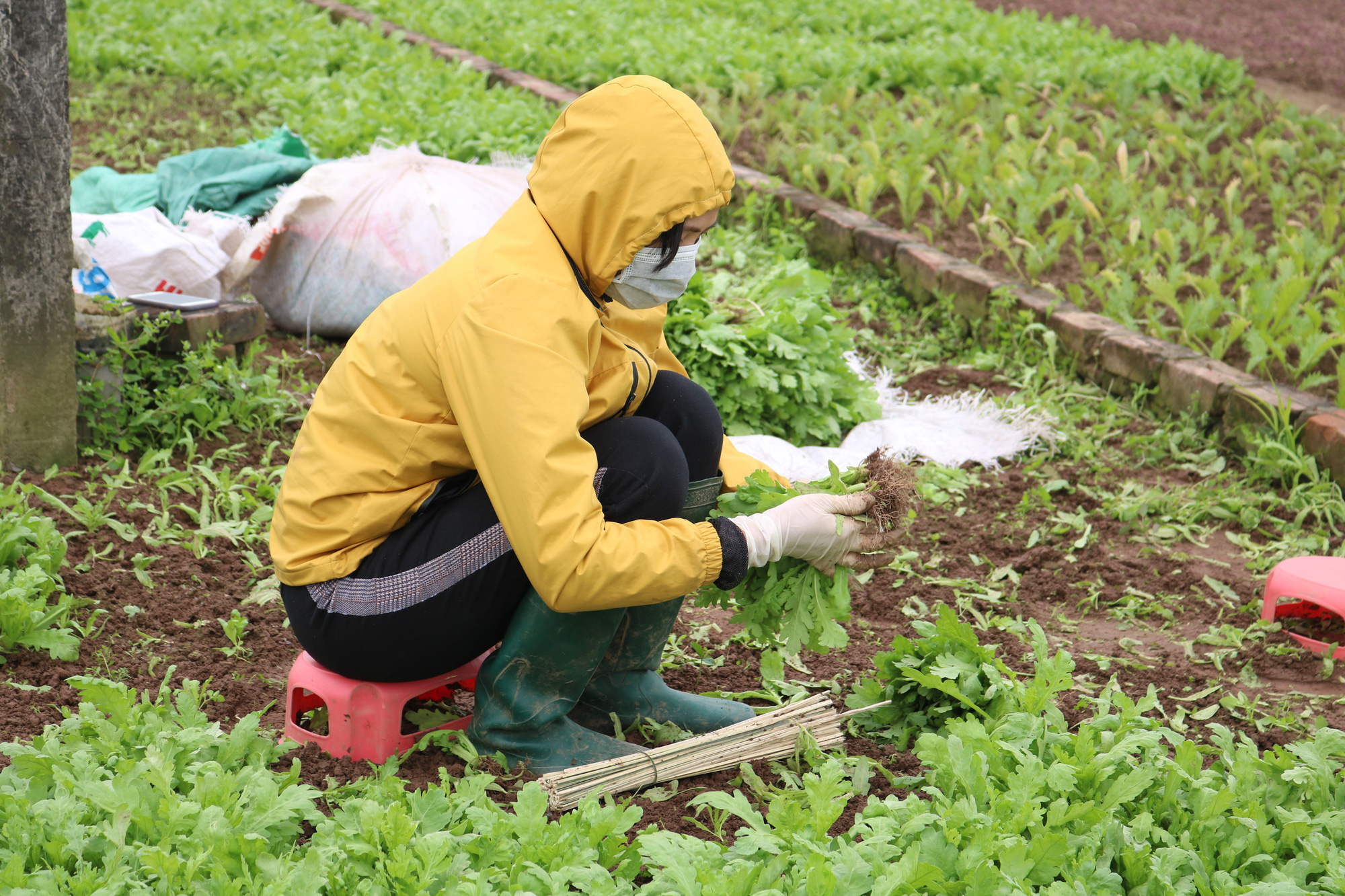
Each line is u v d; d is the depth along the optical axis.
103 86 8.66
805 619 2.41
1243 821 2.16
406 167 4.94
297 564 2.29
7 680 2.70
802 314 4.54
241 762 2.33
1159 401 4.78
